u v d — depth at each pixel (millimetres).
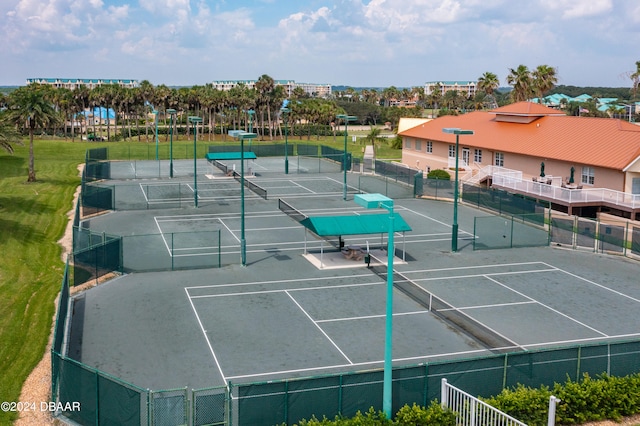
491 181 71062
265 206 62625
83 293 35875
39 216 55844
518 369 22781
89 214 57312
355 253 43219
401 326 31438
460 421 21109
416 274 40406
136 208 60781
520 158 68688
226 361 27000
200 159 102062
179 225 53562
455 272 40969
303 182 78188
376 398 21297
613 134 62250
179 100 145375
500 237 49938
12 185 70875
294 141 144375
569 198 57094
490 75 129250
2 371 25219
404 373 21562
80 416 21531
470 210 61500
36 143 116562
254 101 147000
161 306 33844
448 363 21969
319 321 31953
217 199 66125
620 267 42812
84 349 28016
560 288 38000
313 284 38031
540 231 50969
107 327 30703
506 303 35188
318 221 41469
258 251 45344
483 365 22344
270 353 27906
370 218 42531
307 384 20672
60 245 46719
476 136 77250
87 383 21250
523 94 115375
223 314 32781
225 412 20859
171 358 27234
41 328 30094
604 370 23812
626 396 22391
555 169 64000
